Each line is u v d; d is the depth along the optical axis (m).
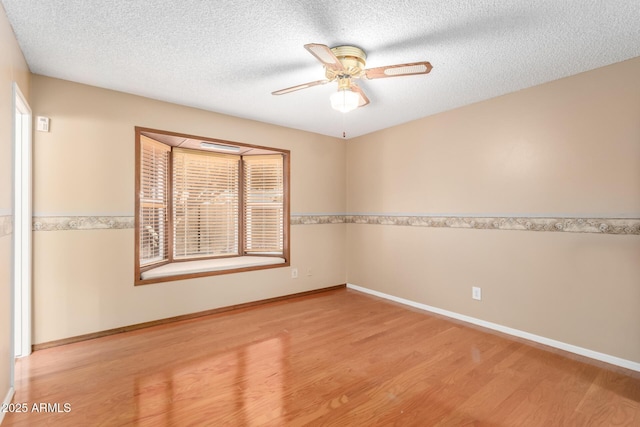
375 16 1.77
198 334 2.81
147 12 1.74
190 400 1.83
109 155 2.79
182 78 2.59
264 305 3.70
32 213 2.46
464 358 2.36
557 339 2.55
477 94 2.88
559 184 2.54
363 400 1.84
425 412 1.74
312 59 2.27
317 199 4.28
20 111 2.31
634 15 1.75
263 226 4.17
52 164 2.54
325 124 3.86
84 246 2.67
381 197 4.06
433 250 3.45
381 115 3.50
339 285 4.52
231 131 3.53
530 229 2.71
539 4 1.66
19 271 2.36
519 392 1.93
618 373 2.15
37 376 2.08
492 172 2.95
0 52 1.67
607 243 2.31
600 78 2.34
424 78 2.54
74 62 2.31
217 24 1.86
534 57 2.21
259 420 1.66
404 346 2.57
